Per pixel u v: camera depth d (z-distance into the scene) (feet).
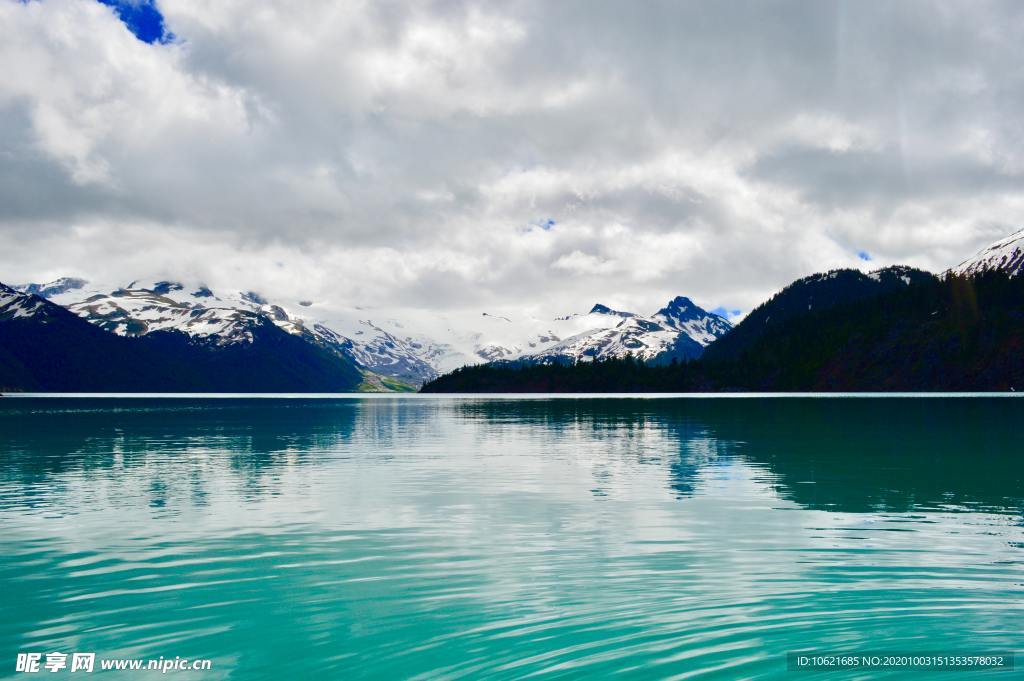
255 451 170.09
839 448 167.22
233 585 55.67
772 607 48.88
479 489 104.99
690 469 128.06
